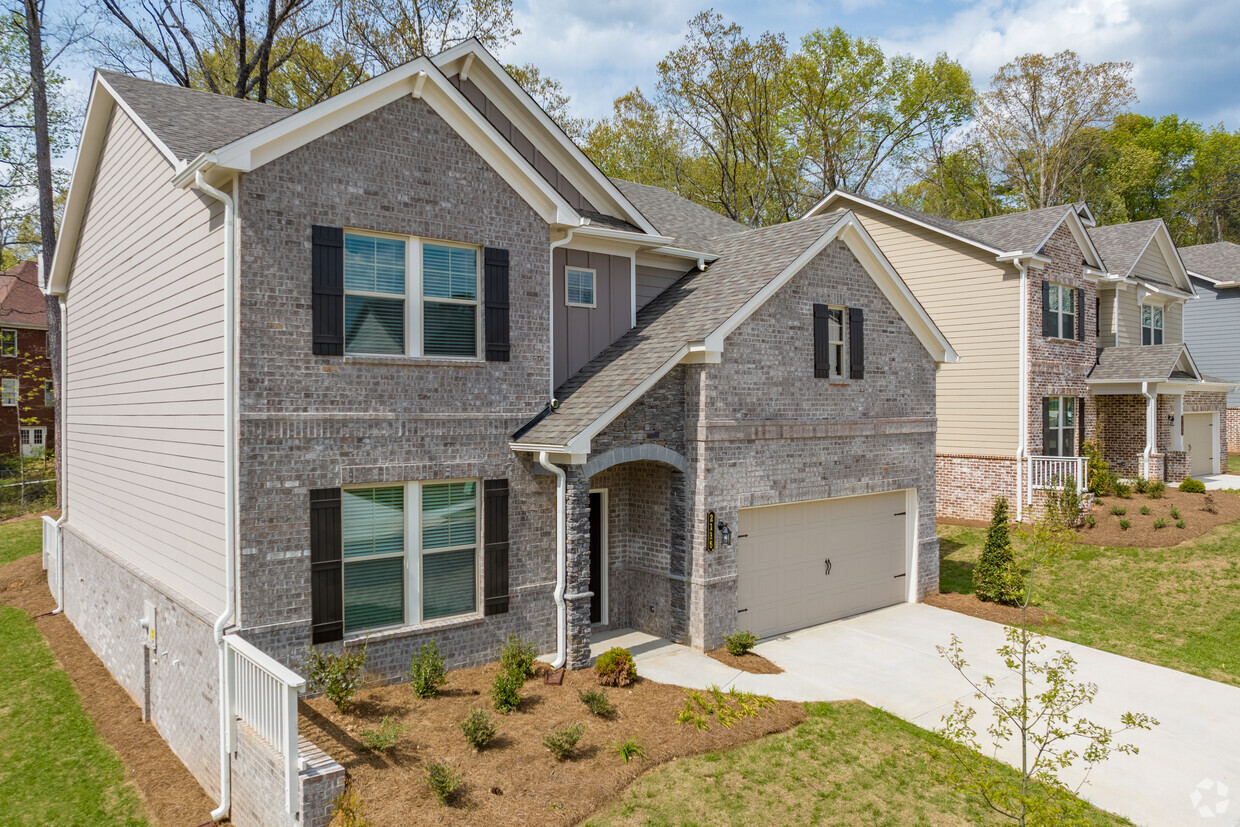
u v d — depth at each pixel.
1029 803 6.48
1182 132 55.31
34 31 22.88
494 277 11.18
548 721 9.43
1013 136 45.66
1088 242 24.61
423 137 10.46
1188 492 23.66
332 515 9.71
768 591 13.62
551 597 11.77
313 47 29.16
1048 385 22.84
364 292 10.13
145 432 12.19
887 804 8.19
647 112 39.62
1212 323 35.25
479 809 7.50
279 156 9.25
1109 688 11.59
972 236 23.73
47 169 23.08
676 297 14.66
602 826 7.61
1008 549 16.08
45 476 32.19
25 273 37.72
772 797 8.24
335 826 7.15
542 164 13.40
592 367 13.14
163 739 10.99
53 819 8.92
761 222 41.66
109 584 13.74
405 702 9.67
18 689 12.81
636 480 13.62
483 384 11.09
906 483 15.98
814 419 14.13
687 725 9.50
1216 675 12.18
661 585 13.09
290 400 9.38
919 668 12.07
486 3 29.78
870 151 43.72
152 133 10.48
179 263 10.58
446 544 10.90
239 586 9.01
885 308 15.57
